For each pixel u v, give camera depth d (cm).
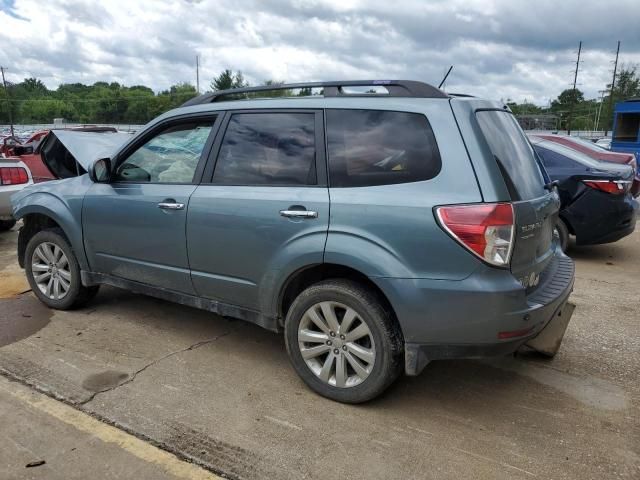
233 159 370
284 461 279
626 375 380
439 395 349
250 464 276
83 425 305
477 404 338
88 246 448
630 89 5541
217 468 272
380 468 274
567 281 341
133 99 9981
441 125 299
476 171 286
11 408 321
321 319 334
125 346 413
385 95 326
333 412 325
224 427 307
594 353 417
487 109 325
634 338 448
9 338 424
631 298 559
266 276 346
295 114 350
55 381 355
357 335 321
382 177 310
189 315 481
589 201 693
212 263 373
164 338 430
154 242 402
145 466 272
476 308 283
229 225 357
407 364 306
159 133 416
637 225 988
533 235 309
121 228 420
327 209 317
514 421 319
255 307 362
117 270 437
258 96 393
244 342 425
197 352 405
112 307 498
